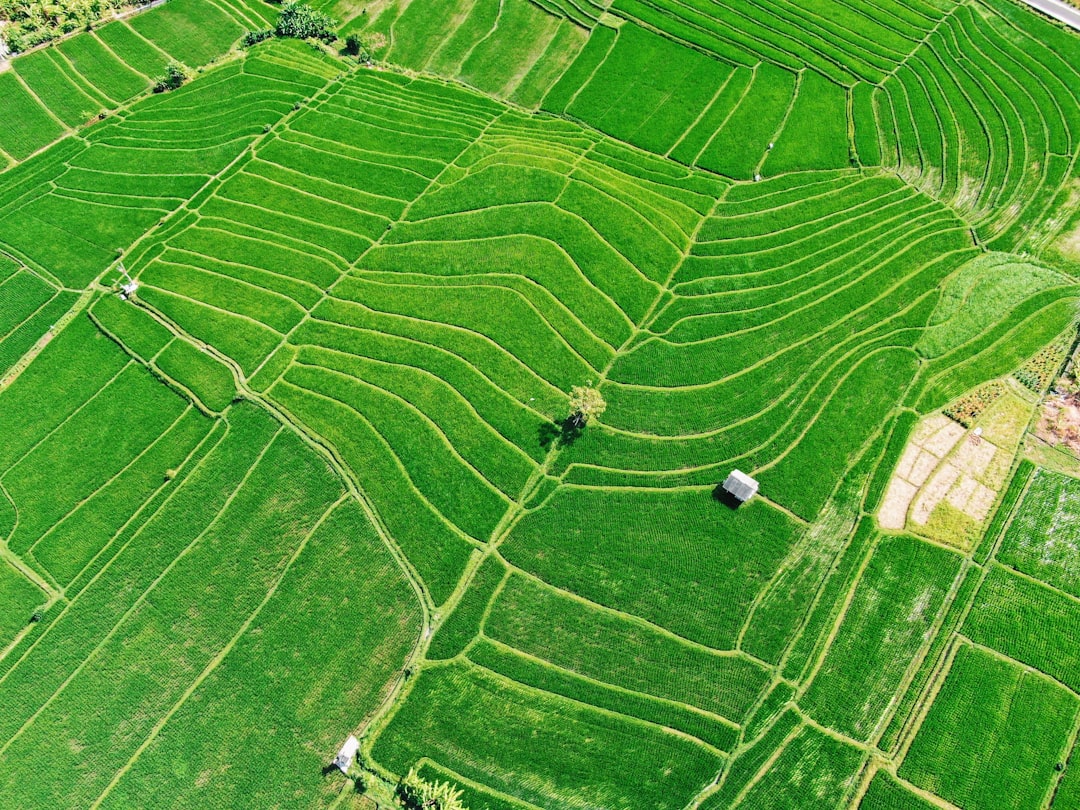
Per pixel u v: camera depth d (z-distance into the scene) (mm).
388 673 34625
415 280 46562
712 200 51844
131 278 46688
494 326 44031
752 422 40750
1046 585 35500
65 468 40312
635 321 44906
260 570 37156
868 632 34719
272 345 43750
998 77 58406
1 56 59906
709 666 34375
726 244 48781
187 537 38125
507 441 40188
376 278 46844
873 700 33375
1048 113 55500
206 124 56844
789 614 35281
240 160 53719
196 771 33000
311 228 49438
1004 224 49031
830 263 47500
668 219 49812
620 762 32594
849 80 59844
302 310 45250
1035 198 50250
